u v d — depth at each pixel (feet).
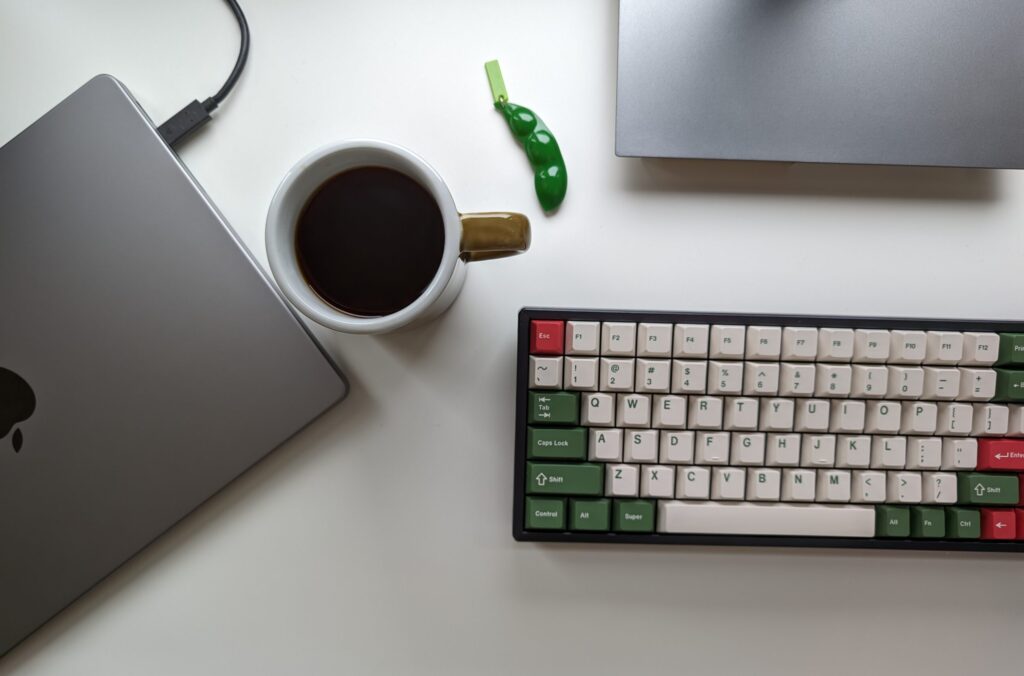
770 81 1.37
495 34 1.46
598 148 1.46
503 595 1.47
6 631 1.42
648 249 1.46
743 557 1.47
